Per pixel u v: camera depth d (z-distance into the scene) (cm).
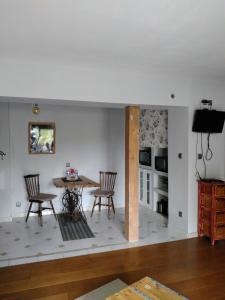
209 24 206
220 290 252
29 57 285
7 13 188
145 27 212
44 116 516
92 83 329
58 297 239
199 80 389
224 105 410
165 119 460
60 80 315
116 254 333
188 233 398
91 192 530
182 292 248
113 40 239
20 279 271
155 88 362
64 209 531
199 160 398
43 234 407
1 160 471
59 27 212
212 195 365
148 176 534
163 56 285
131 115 363
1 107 471
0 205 472
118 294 184
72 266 301
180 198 409
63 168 534
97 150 558
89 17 195
